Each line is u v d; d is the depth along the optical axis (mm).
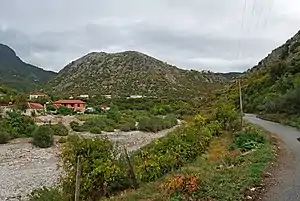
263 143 23453
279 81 67375
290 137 28875
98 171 14234
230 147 23297
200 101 103188
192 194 10648
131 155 18500
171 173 14977
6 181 29391
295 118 45281
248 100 72062
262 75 85188
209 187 11141
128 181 14688
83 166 14312
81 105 128125
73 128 69438
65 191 14352
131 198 11812
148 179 15250
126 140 57219
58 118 82625
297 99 49500
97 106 125312
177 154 17953
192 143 20594
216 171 13742
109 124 76938
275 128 37500
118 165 15133
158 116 87688
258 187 11906
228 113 35125
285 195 11039
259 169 14344
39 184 28125
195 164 16578
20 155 43125
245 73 139500
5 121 59281
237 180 12336
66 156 14961
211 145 24891
